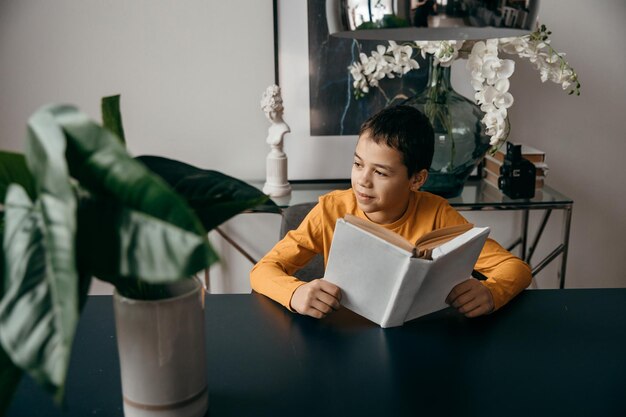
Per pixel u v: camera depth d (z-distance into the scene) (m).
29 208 0.50
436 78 1.72
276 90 1.88
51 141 0.44
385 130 1.27
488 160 2.07
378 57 1.86
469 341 0.92
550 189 1.95
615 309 1.05
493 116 1.63
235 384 0.80
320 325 0.97
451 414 0.73
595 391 0.78
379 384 0.79
